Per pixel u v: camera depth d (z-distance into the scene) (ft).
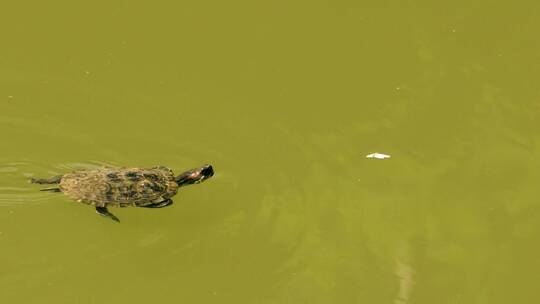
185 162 41.98
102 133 42.96
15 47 48.16
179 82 46.93
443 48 51.08
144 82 46.68
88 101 44.91
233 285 35.58
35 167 40.22
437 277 36.45
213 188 40.81
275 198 40.42
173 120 44.34
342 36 51.57
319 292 35.37
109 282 35.32
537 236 38.60
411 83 48.08
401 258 37.32
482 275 36.50
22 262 35.63
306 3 54.44
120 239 37.55
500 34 52.60
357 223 39.14
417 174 42.09
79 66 47.34
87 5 52.29
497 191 41.16
